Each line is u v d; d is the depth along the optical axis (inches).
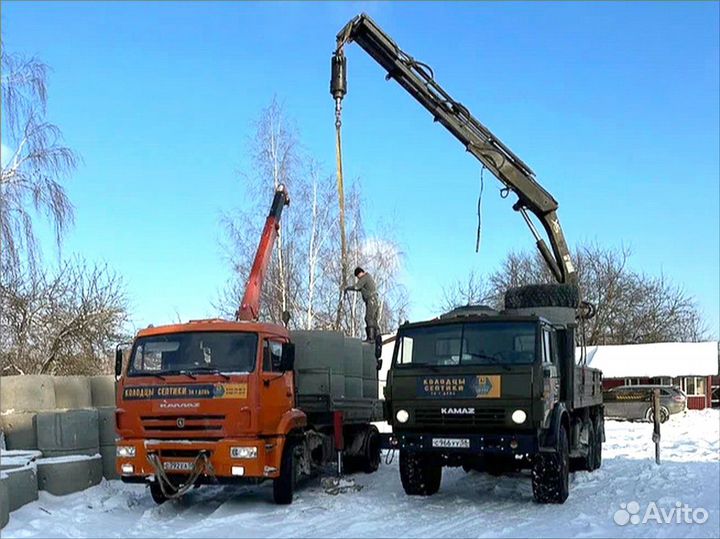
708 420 1187.3
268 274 938.1
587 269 1982.0
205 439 388.5
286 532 342.6
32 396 502.0
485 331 403.5
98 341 928.9
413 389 405.1
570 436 457.1
